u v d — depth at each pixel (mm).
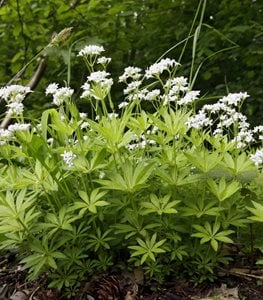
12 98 1098
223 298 984
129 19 3066
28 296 1041
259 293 998
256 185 1123
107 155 1137
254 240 1063
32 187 1066
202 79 3078
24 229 993
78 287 1022
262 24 2943
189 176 1022
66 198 1065
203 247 1023
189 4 3174
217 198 1040
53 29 2576
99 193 1018
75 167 1023
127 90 1175
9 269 1121
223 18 3010
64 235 1014
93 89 1104
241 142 1216
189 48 3115
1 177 1107
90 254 1056
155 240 1008
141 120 1095
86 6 2523
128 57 3281
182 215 1013
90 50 1151
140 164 1007
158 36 3180
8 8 2490
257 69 2975
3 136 1072
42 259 979
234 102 1146
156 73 1138
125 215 1016
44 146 1059
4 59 2928
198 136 1105
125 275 1039
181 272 1040
